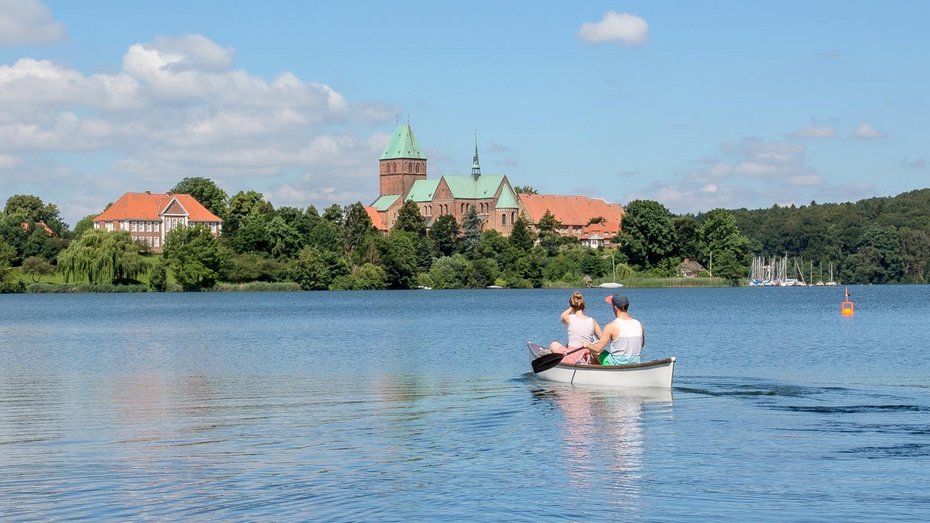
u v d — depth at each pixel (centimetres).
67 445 2150
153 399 2930
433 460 1953
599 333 3186
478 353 4544
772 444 2100
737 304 11712
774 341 5216
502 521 1537
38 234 17675
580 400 2769
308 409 2672
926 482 1759
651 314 8938
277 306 11269
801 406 2641
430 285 18762
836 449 2045
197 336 6112
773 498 1658
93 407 2764
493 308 10450
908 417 2453
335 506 1622
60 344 5462
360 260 18512
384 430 2308
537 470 1862
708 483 1759
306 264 17512
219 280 16925
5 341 5738
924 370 3600
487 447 2084
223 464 1931
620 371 2991
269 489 1730
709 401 2741
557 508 1605
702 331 6200
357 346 5091
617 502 1636
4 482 1791
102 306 11375
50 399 2948
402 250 18762
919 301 12300
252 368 3906
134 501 1656
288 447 2103
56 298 14138
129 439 2222
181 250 16488
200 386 3262
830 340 5278
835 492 1694
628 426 2334
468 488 1728
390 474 1834
